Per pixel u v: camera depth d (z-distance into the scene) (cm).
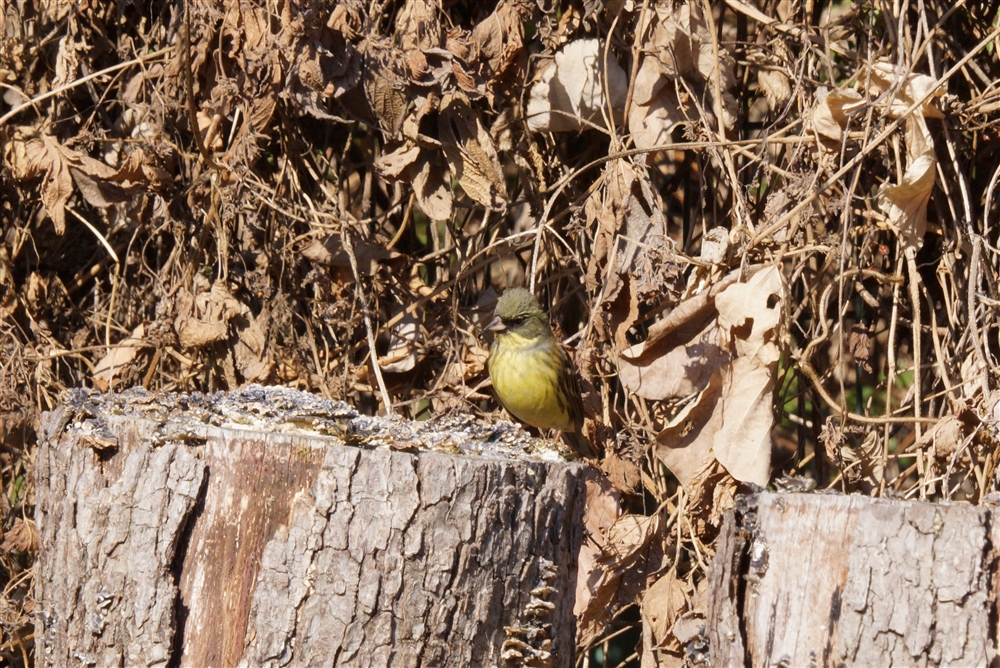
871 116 455
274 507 322
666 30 491
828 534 310
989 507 303
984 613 290
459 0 535
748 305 442
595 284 489
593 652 644
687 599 470
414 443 344
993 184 462
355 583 317
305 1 469
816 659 306
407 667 318
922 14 461
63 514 341
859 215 490
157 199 560
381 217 558
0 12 552
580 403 515
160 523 324
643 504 516
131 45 552
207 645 322
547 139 534
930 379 509
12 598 543
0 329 553
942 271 481
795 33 500
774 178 505
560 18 525
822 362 543
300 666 316
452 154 499
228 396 390
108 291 588
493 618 329
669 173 578
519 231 564
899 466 530
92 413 353
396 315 554
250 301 563
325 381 545
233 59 514
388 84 487
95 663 329
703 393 458
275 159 560
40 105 561
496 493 326
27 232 566
